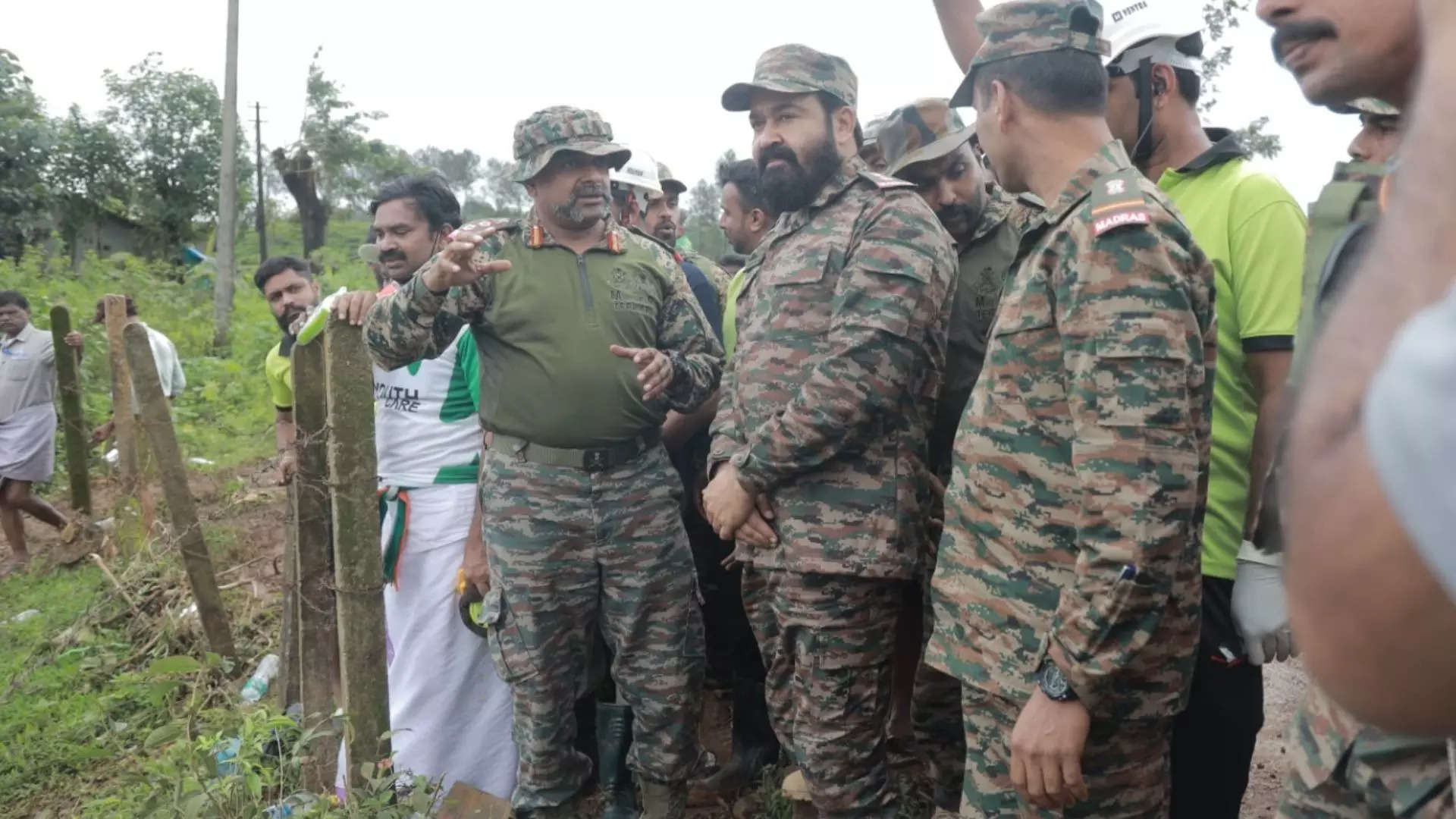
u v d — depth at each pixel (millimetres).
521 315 3133
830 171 2793
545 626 3193
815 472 2678
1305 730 1578
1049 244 1982
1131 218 1826
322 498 3176
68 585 6195
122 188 27203
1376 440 570
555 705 3242
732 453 2854
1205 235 2357
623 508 3209
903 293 2574
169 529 5695
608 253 3260
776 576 2777
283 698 3885
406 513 3480
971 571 2131
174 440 4562
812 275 2701
